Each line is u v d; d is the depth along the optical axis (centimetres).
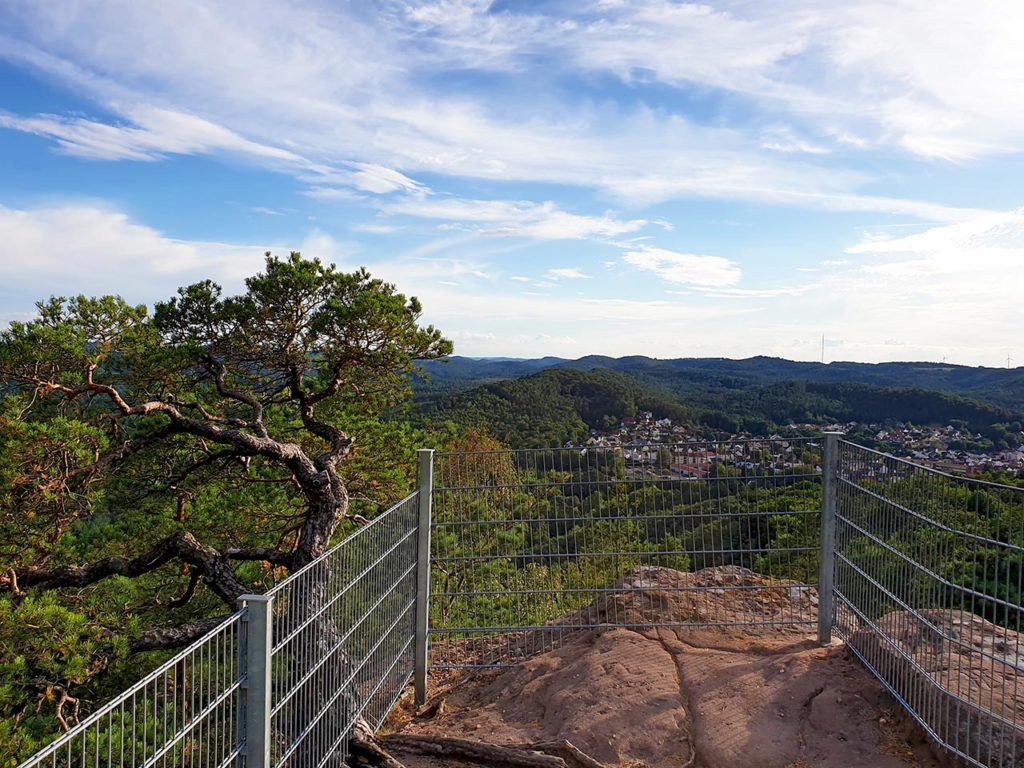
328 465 920
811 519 596
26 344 749
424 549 583
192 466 953
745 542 593
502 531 603
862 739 448
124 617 806
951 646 446
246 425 923
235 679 293
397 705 580
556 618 619
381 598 498
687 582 655
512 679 584
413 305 1023
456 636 644
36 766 189
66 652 613
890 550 483
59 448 725
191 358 910
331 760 406
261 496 1038
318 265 964
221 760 286
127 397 888
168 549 815
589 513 599
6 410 703
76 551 841
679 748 470
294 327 942
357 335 944
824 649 561
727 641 587
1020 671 360
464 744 465
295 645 355
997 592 377
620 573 649
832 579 583
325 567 394
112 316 853
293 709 352
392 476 1083
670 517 600
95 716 207
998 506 377
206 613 988
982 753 385
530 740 488
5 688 574
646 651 566
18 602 731
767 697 495
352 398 1105
